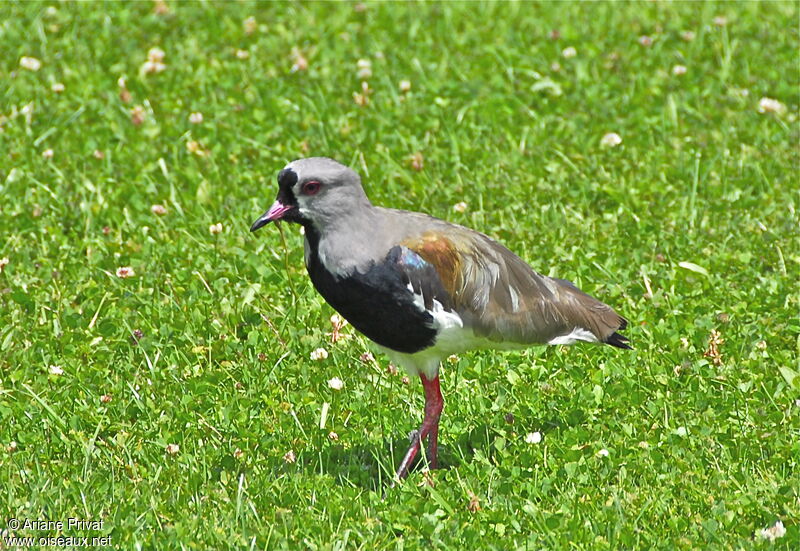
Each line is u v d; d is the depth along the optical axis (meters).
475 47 19.88
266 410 11.20
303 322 12.53
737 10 20.98
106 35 20.08
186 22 20.62
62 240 14.13
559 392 11.45
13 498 9.61
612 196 15.01
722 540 9.20
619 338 10.98
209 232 14.37
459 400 11.42
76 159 16.11
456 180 15.57
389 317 9.98
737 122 17.09
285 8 21.38
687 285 13.20
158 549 9.05
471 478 10.07
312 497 9.80
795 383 11.37
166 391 11.44
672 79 18.55
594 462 10.27
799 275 13.30
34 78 18.55
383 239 9.95
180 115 17.31
